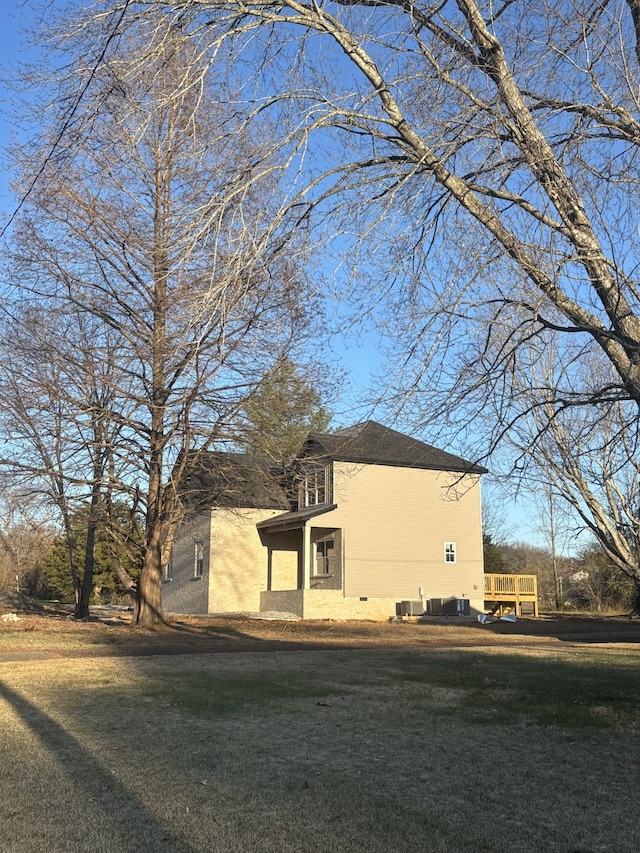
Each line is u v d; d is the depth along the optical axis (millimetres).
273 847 4301
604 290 7676
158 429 20469
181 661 14047
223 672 12266
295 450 23125
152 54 7465
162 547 23469
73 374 19719
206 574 30875
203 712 8398
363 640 20344
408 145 8625
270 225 7500
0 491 20859
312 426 24266
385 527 29844
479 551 31578
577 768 6191
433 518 30781
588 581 44844
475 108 7945
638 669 13328
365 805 5109
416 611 29234
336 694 9930
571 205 7785
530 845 4406
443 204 8734
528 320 8125
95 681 10797
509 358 8367
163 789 5367
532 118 8133
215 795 5258
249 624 24531
